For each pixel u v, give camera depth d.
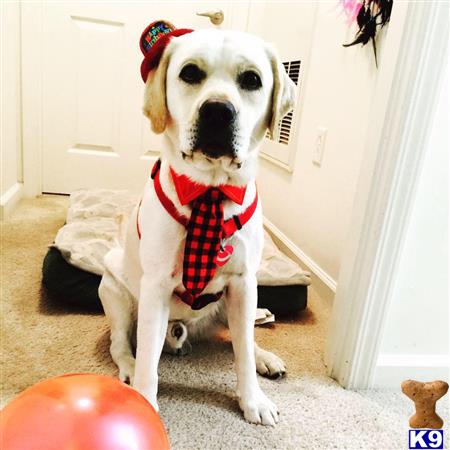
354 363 1.09
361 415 1.01
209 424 0.93
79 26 2.33
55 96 2.39
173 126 0.86
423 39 0.90
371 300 1.05
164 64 0.86
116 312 1.13
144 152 2.55
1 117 2.04
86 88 2.41
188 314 1.07
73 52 2.36
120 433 0.58
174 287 0.92
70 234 1.52
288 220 2.01
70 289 1.33
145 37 0.89
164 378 1.08
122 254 1.19
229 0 2.42
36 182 2.44
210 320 1.19
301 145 1.88
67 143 2.47
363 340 1.08
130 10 2.35
